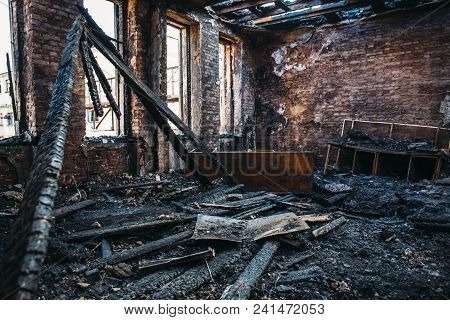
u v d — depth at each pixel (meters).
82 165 4.58
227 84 8.63
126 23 5.43
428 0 6.58
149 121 5.58
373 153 7.11
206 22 6.90
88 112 10.75
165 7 5.67
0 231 2.50
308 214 3.63
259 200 4.00
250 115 8.93
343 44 7.82
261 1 6.46
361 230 3.15
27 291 0.99
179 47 7.04
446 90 6.64
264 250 2.44
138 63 5.43
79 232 2.63
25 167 3.96
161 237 2.84
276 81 8.81
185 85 7.06
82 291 1.90
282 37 8.60
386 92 7.34
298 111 8.55
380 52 7.36
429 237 2.91
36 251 1.10
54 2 4.14
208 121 7.09
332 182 5.80
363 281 2.07
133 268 2.20
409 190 5.00
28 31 4.00
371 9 7.27
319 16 7.73
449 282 2.07
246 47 8.57
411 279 2.11
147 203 3.93
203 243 2.56
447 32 6.57
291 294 1.92
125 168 5.37
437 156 5.78
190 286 1.92
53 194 1.42
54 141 1.89
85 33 3.62
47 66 4.11
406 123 7.12
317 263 2.37
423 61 6.87
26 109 4.22
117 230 2.69
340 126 7.97
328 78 8.08
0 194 3.45
